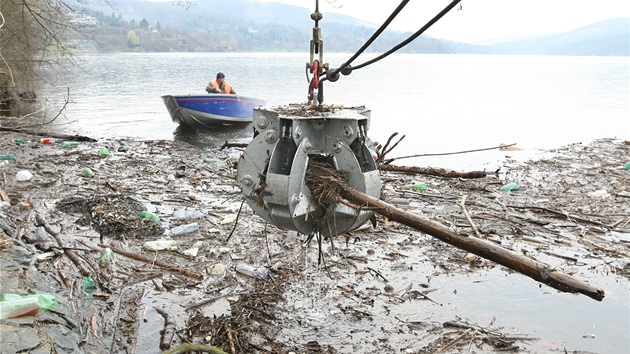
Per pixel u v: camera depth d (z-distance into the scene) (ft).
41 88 101.40
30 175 38.55
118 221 29.66
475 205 35.27
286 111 14.70
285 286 24.00
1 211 31.07
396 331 20.84
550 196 37.65
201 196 36.29
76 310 21.39
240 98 67.62
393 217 13.60
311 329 20.83
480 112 86.33
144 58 366.02
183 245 27.86
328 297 23.15
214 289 23.63
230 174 42.06
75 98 96.63
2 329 17.57
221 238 28.81
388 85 139.64
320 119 14.47
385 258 27.02
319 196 14.46
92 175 40.16
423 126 72.18
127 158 47.26
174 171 42.80
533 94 118.62
